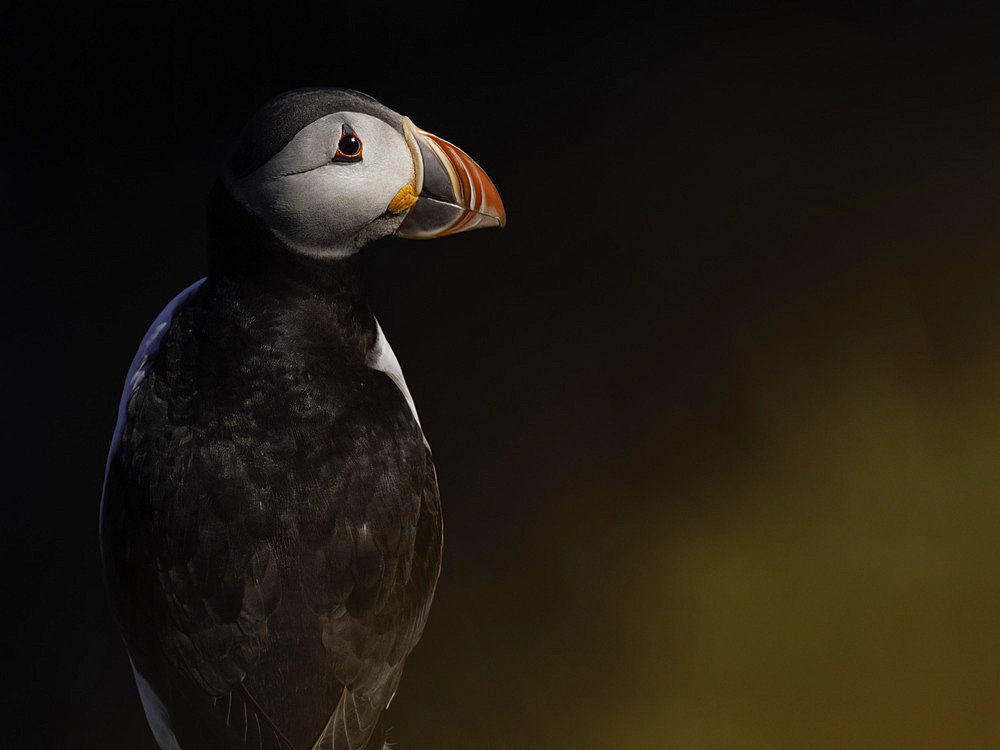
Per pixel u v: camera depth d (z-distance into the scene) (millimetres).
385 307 4594
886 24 5891
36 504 3857
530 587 3678
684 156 5254
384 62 5680
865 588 3668
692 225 4926
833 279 4660
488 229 4945
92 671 3453
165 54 5543
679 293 4633
